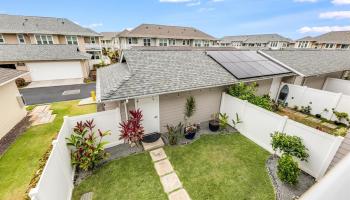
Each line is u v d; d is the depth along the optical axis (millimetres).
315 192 1457
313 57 18047
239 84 10414
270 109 9469
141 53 10883
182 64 10906
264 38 60375
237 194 5957
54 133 9961
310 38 55000
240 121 9836
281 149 6891
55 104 14820
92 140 7121
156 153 8117
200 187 6238
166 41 42594
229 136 9641
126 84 7957
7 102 9914
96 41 35469
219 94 11031
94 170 7004
